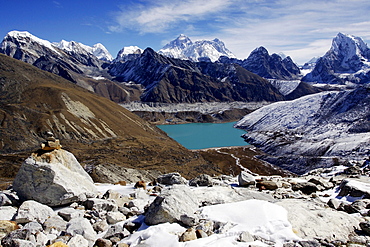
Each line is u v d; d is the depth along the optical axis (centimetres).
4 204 1132
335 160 8081
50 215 1066
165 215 920
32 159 1219
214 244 753
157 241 797
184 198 1027
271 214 930
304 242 778
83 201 1206
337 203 1180
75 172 1336
